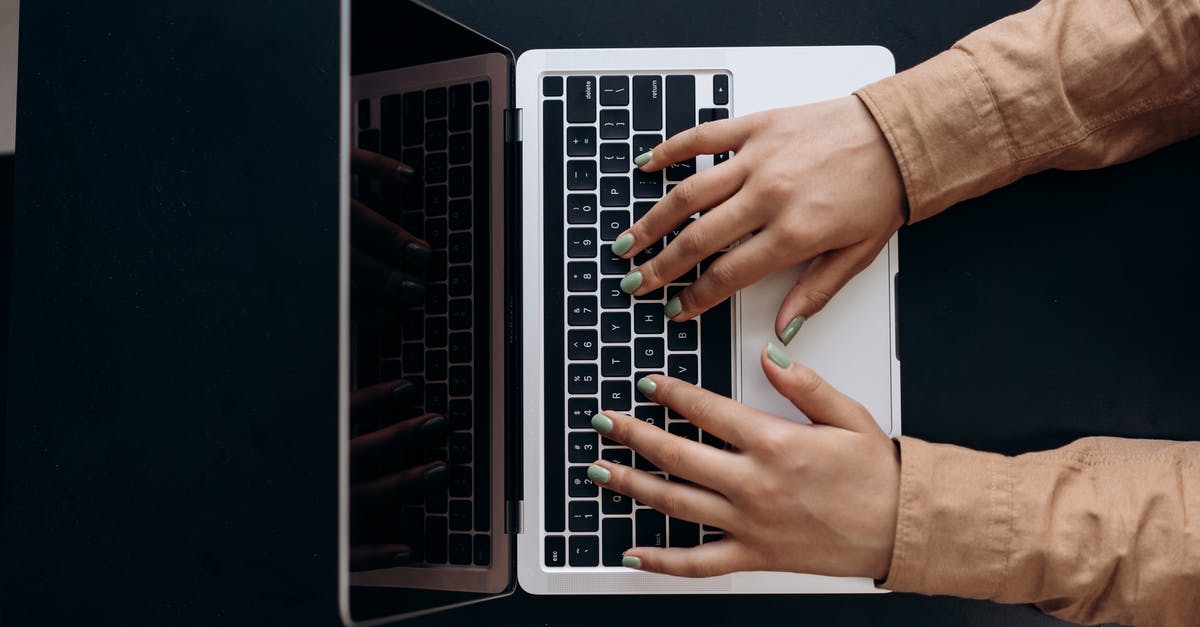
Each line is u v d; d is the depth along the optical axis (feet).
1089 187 1.97
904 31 2.02
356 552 1.43
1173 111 1.81
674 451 1.72
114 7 2.17
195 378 2.13
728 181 1.76
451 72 1.72
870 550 1.69
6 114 2.22
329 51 2.13
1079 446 1.83
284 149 2.14
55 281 2.16
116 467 2.12
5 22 2.22
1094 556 1.64
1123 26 1.74
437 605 1.64
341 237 1.39
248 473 2.10
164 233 2.15
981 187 1.80
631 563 1.76
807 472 1.68
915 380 1.97
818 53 1.84
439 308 1.69
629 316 1.82
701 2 2.04
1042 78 1.74
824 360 1.81
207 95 2.15
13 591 2.10
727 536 1.77
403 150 1.63
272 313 2.12
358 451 1.46
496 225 1.78
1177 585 1.62
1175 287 1.95
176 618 2.08
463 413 1.73
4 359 2.20
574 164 1.83
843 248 1.78
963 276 1.98
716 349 1.82
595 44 2.03
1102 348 1.96
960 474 1.68
